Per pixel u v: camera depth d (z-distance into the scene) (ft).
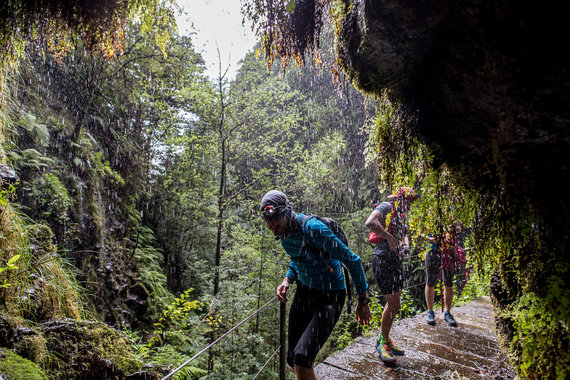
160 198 35.78
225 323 20.85
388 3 3.41
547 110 3.18
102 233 22.44
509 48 3.02
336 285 6.79
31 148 17.61
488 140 3.92
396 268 9.43
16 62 7.72
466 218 4.88
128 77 29.55
